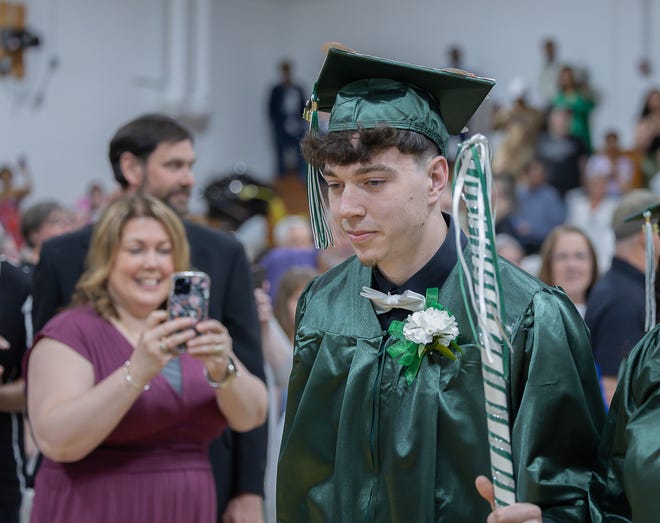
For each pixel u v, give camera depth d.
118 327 3.98
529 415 2.40
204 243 4.41
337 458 2.58
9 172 14.93
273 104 19.38
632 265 4.93
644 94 16.58
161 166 4.53
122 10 17.31
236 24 19.52
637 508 2.21
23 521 5.06
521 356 2.45
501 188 12.05
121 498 3.79
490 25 18.28
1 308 4.66
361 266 2.72
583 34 17.22
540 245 11.94
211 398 3.95
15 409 4.59
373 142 2.40
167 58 17.97
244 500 4.40
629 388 2.39
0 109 15.78
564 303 2.54
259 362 4.42
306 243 9.24
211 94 18.84
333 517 2.58
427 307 2.56
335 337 2.65
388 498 2.51
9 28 15.77
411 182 2.44
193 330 3.73
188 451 3.93
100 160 17.05
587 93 15.92
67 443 3.69
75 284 4.31
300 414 2.66
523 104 15.44
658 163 14.27
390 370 2.55
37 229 7.07
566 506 2.41
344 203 2.44
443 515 2.46
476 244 2.32
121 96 17.31
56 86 16.45
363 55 2.48
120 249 3.97
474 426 2.45
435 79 2.52
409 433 2.49
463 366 2.48
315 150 2.48
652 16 16.59
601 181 13.22
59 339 3.88
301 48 20.25
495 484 2.27
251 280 4.53
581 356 2.51
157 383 3.87
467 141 2.30
